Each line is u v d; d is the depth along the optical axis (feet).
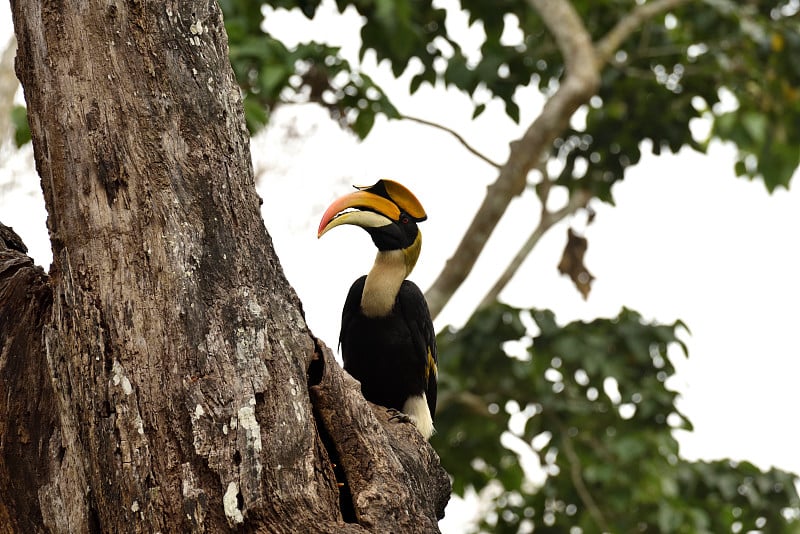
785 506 69.21
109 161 25.03
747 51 65.82
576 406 67.51
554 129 59.06
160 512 22.97
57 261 25.40
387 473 26.00
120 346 24.03
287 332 25.41
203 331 24.25
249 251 25.62
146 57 25.63
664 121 68.13
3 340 26.78
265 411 24.08
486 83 60.54
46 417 26.07
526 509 72.49
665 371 69.21
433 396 42.52
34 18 25.90
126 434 23.47
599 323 69.00
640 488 67.87
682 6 67.10
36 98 25.84
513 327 65.41
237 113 26.68
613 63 65.77
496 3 61.77
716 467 70.44
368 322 40.06
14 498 25.53
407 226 39.55
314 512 23.76
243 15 52.85
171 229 24.84
